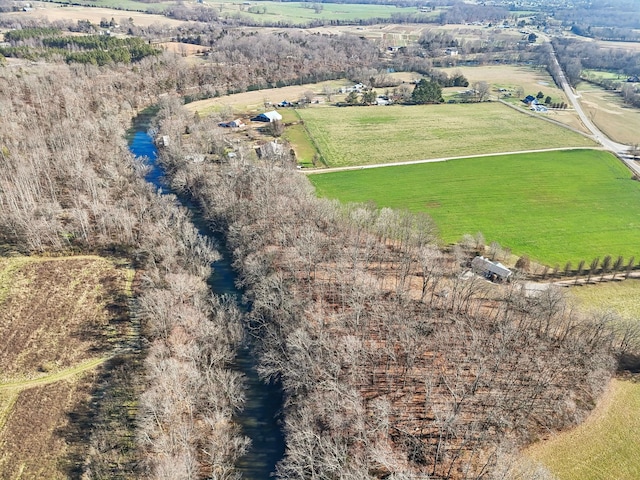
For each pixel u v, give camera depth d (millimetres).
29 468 77688
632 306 118312
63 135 190875
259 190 149250
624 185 195750
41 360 99875
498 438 76938
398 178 199000
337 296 113875
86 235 139000
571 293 122750
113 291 122438
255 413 90000
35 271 128250
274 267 121062
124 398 90375
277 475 76125
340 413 80688
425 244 136125
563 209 173625
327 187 188375
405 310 108938
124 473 76562
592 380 88125
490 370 91438
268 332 100125
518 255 142125
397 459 74250
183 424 80188
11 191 147000
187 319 98688
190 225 136750
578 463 75500
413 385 89750
